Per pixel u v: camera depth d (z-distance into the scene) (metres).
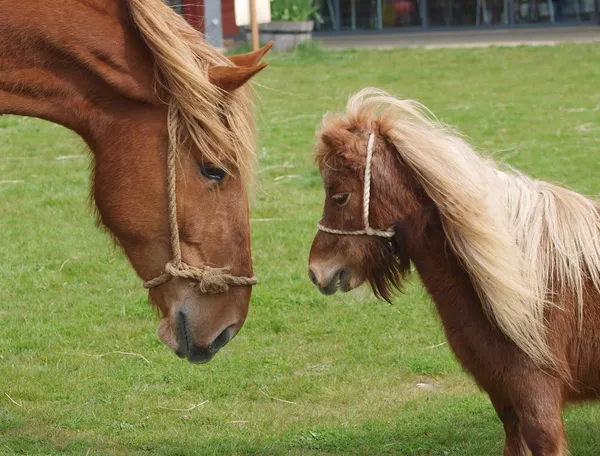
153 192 3.42
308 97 16.17
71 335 6.43
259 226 8.73
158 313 3.69
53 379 5.67
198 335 3.51
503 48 22.66
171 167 3.38
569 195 3.89
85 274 7.66
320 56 21.31
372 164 3.73
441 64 20.20
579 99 15.48
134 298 7.13
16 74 3.43
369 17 25.83
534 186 3.91
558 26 25.16
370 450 4.64
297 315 6.73
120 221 3.45
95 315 6.79
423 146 3.68
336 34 25.83
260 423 5.07
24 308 6.93
